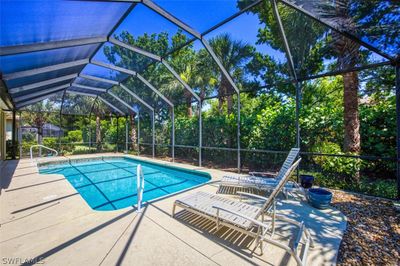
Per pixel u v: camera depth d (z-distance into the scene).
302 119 6.09
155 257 2.28
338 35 4.91
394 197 4.18
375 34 3.65
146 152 12.52
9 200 4.07
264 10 5.34
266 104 10.23
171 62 9.75
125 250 2.41
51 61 5.44
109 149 14.32
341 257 2.31
